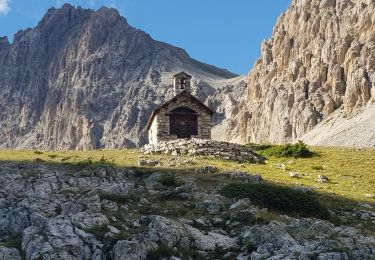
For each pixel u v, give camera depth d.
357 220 36.31
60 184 40.62
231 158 62.97
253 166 59.56
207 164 55.78
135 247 27.00
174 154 63.88
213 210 34.91
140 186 41.12
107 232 29.55
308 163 65.94
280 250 27.91
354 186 51.16
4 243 29.17
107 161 54.12
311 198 37.03
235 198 37.72
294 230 30.39
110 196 36.72
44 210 32.84
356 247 28.16
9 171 43.03
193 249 28.69
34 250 27.23
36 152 63.66
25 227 31.12
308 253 26.84
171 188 41.50
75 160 54.84
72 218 30.80
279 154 70.62
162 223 29.83
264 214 34.16
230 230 31.83
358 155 71.00
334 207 39.91
